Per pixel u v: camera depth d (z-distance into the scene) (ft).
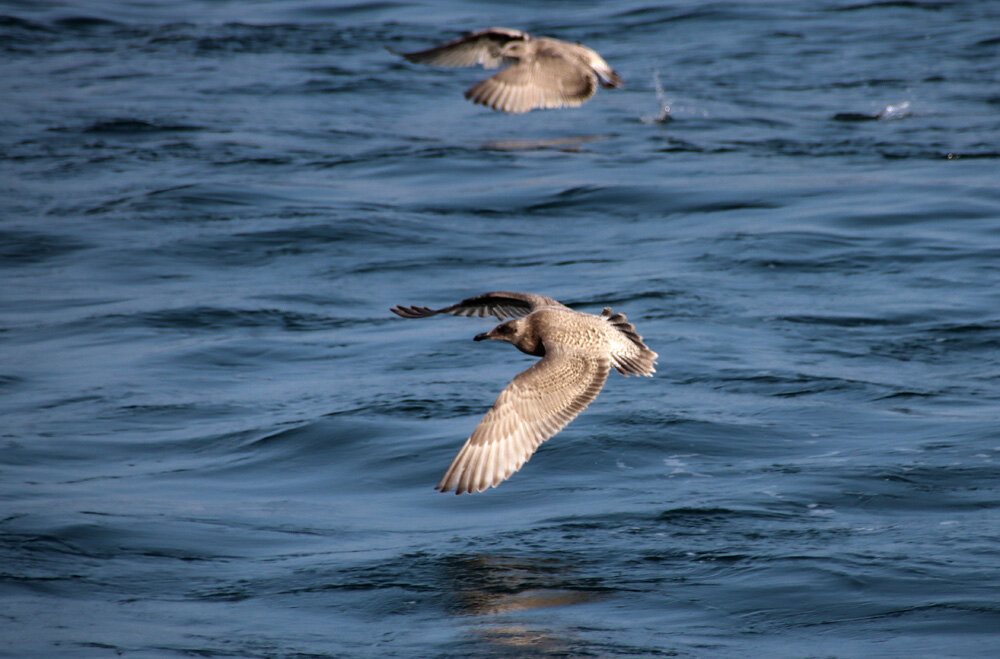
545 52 47.52
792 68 118.11
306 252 70.03
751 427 45.24
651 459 42.73
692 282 62.95
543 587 33.68
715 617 31.86
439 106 108.17
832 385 49.29
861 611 31.71
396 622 31.89
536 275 65.31
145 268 67.56
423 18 141.49
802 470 41.19
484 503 39.75
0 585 33.65
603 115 103.45
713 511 38.19
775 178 82.69
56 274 66.69
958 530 36.32
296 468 42.91
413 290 63.93
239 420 47.19
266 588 33.91
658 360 52.37
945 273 63.57
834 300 60.29
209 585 34.14
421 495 40.52
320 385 50.90
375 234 72.79
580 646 30.32
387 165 88.53
